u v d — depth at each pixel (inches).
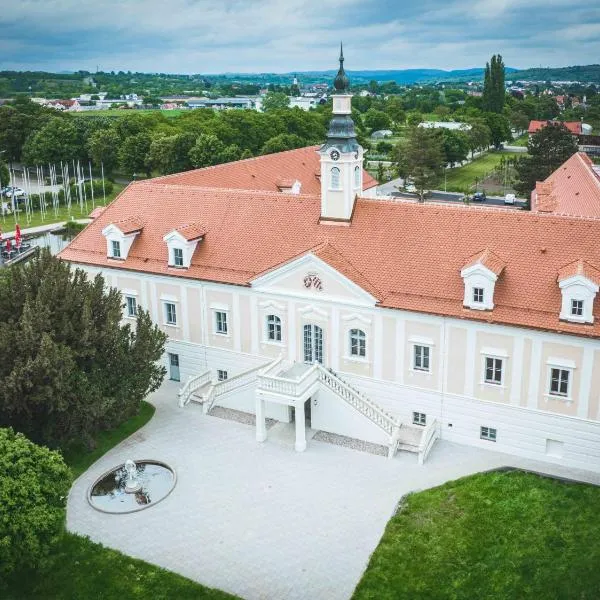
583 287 1764.3
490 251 1973.4
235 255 2329.0
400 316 2010.3
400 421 2129.7
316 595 1513.3
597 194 2667.3
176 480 1926.7
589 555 1585.9
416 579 1544.0
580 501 1769.2
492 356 1920.5
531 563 1572.3
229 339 2359.7
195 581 1562.5
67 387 1891.0
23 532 1467.8
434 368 2018.9
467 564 1581.0
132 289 2517.2
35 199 5797.2
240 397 2288.4
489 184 6387.8
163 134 6210.6
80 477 1952.5
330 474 1941.4
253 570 1593.3
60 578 1576.0
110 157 6441.9
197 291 2365.9
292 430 2180.1
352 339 2129.7
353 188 2220.7
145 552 1658.5
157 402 2370.8
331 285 2094.0
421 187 5679.1
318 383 2116.1
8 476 1502.2
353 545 1660.9
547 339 1835.6
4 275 2155.5
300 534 1705.2
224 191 2527.1
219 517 1775.3
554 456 1939.0
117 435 2160.4
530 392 1904.5
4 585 1510.8
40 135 6771.7
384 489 1865.2
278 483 1909.4
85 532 1729.8
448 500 1798.7
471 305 1911.9
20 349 1879.9
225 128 6097.4
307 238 2251.5
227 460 2025.1
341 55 2118.6
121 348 2089.1
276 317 2244.1
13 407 1854.1
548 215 1999.3
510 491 1819.6
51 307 1995.6
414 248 2085.4
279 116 6550.2
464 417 2025.1
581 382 1829.5
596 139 7834.6
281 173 3449.8
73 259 2603.3
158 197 2625.5
